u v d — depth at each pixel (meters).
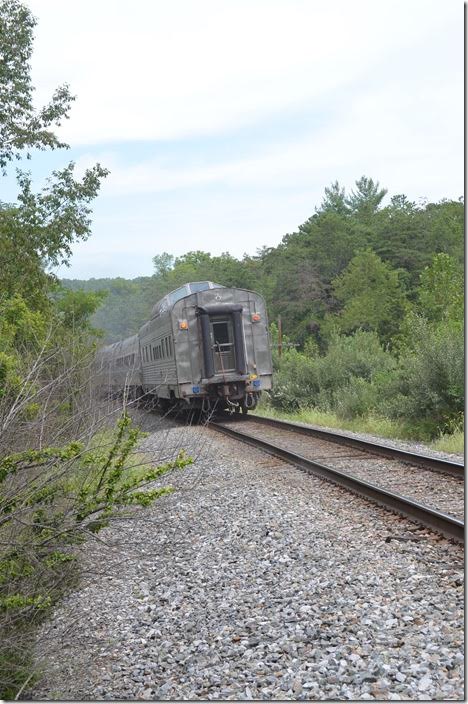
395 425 17.88
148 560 8.00
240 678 4.95
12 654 5.42
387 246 71.75
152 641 5.96
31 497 5.77
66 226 26.91
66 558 5.99
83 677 5.54
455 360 16.55
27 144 26.50
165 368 25.19
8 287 23.48
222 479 12.05
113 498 6.23
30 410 6.27
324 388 26.00
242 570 7.20
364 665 4.73
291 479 11.37
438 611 5.42
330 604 5.90
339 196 114.50
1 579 5.44
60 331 13.03
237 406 24.80
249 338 23.53
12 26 26.62
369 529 7.91
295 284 68.19
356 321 59.44
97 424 6.67
